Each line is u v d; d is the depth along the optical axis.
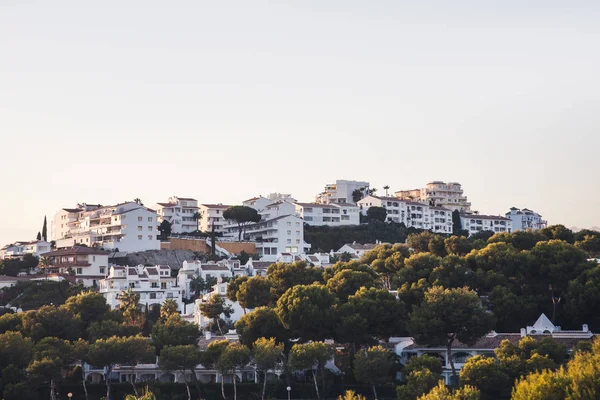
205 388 140.75
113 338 139.88
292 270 179.75
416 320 138.25
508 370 113.62
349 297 150.75
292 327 143.38
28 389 132.38
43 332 153.00
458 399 81.81
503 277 167.00
